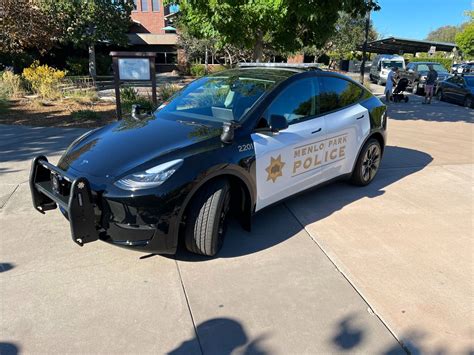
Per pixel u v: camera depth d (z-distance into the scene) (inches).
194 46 1206.9
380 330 105.4
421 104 626.8
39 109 426.6
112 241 122.0
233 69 190.2
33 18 764.6
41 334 101.4
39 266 130.3
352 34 1284.4
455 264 137.9
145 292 118.8
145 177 118.6
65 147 272.1
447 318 110.3
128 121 164.7
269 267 133.3
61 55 1261.1
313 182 174.4
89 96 507.5
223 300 116.0
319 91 175.3
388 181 223.0
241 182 139.6
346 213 177.2
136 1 1566.2
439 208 185.9
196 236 129.1
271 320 108.3
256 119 146.1
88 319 107.0
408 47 1359.5
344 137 183.5
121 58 341.7
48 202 146.0
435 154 288.5
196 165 124.0
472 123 435.8
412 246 149.5
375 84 1061.8
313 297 118.2
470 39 1595.7
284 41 381.1
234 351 97.7
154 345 99.0
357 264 136.2
